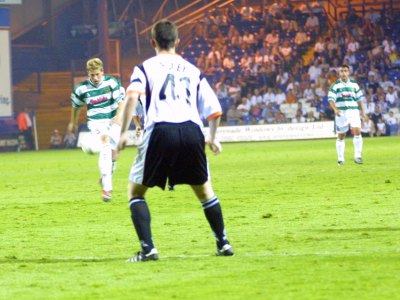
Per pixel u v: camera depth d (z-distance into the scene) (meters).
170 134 13.19
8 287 11.33
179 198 24.83
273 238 15.61
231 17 89.75
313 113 81.06
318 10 88.75
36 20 88.44
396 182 27.73
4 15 82.38
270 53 85.81
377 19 86.69
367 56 84.06
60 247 15.48
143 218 13.43
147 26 90.44
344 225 17.12
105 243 15.88
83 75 86.25
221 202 23.17
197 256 13.69
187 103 13.42
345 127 38.69
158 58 13.60
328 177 31.23
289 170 36.28
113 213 21.52
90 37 88.00
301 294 10.20
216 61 87.06
